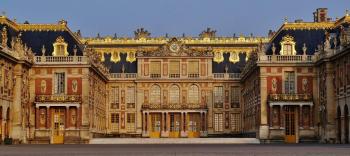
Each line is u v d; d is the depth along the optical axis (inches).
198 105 4274.1
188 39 4611.2
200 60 4347.9
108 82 4340.6
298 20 3848.4
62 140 3371.1
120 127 4313.5
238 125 4323.3
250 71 3693.4
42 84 3422.7
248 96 3993.6
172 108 4259.4
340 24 3408.0
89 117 3449.8
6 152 1761.8
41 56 3425.2
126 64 4441.4
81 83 3405.5
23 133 3233.3
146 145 2642.7
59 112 3417.8
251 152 1642.5
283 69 3339.1
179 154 1544.0
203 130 4266.7
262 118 3314.5
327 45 3144.7
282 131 3292.3
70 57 3420.3
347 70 2869.1
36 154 1592.0
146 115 4271.7
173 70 4343.0
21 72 3181.6
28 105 3361.2
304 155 1491.1
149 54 4335.6
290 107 3341.5
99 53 4480.8
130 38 4594.0
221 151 1731.1
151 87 4335.6
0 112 2908.5
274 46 3383.4
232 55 4473.4
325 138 3152.1
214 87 4355.3
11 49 3093.0
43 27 3609.7
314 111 3319.4
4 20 3385.8
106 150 1902.1
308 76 3341.5
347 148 2001.7
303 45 3400.6
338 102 3043.8
